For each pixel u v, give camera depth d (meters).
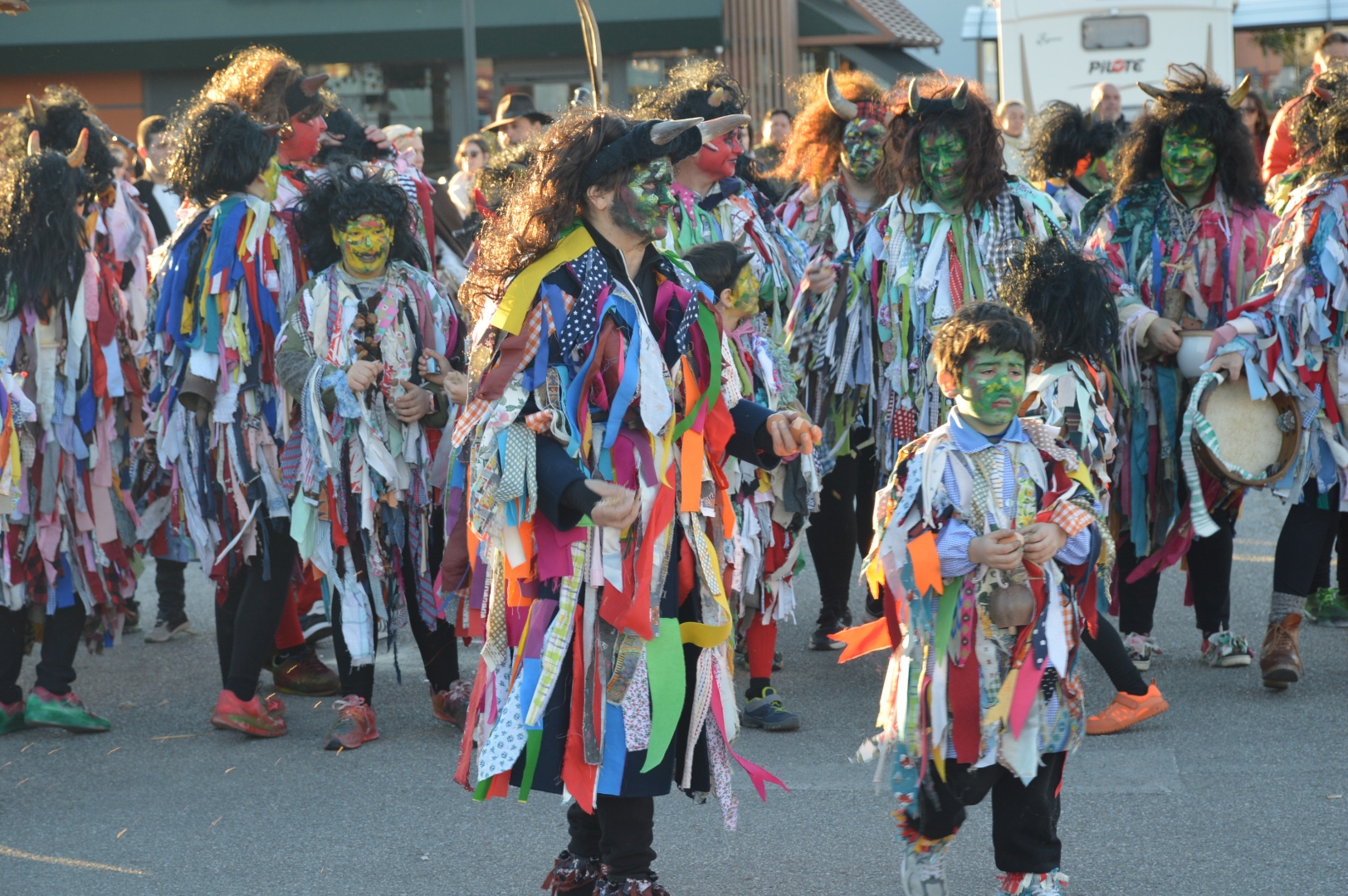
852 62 24.31
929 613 4.33
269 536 6.82
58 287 7.00
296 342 6.66
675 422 4.25
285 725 7.00
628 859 4.23
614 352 4.11
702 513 4.37
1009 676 4.27
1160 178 7.52
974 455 4.36
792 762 6.35
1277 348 6.96
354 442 6.62
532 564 4.15
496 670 4.27
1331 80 7.22
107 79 25.39
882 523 4.44
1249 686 7.20
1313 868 4.98
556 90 25.05
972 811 5.66
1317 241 6.91
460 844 5.51
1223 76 17.69
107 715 7.42
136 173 12.38
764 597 6.77
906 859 4.50
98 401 7.25
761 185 8.58
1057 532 4.29
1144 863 5.07
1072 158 9.76
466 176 12.84
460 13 24.12
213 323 6.79
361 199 6.62
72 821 5.86
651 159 4.11
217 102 7.17
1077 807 5.63
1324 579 8.53
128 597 8.40
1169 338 7.12
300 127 7.73
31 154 7.17
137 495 7.77
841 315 7.47
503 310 4.07
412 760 6.56
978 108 7.03
